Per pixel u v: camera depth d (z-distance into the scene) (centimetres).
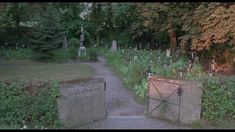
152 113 1335
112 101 1531
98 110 1289
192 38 2238
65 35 2908
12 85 1251
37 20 2727
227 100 1316
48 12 2600
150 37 3491
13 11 2611
